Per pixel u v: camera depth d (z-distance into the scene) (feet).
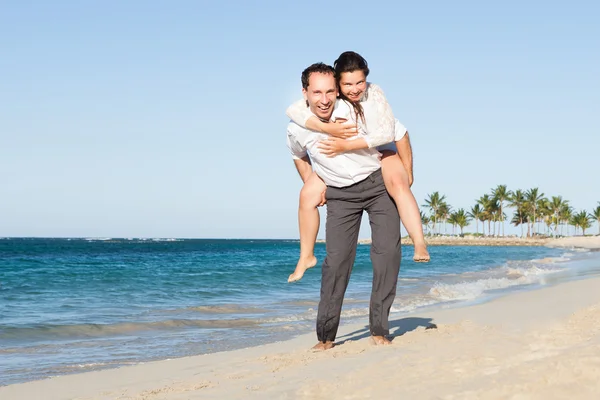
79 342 25.46
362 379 11.82
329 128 14.64
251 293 49.29
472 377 10.73
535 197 368.48
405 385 10.80
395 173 15.53
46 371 19.60
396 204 15.72
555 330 16.49
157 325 29.99
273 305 39.50
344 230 16.49
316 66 14.29
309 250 16.33
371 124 14.65
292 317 32.71
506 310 27.48
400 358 13.76
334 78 14.25
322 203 16.30
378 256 16.48
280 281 61.93
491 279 55.11
